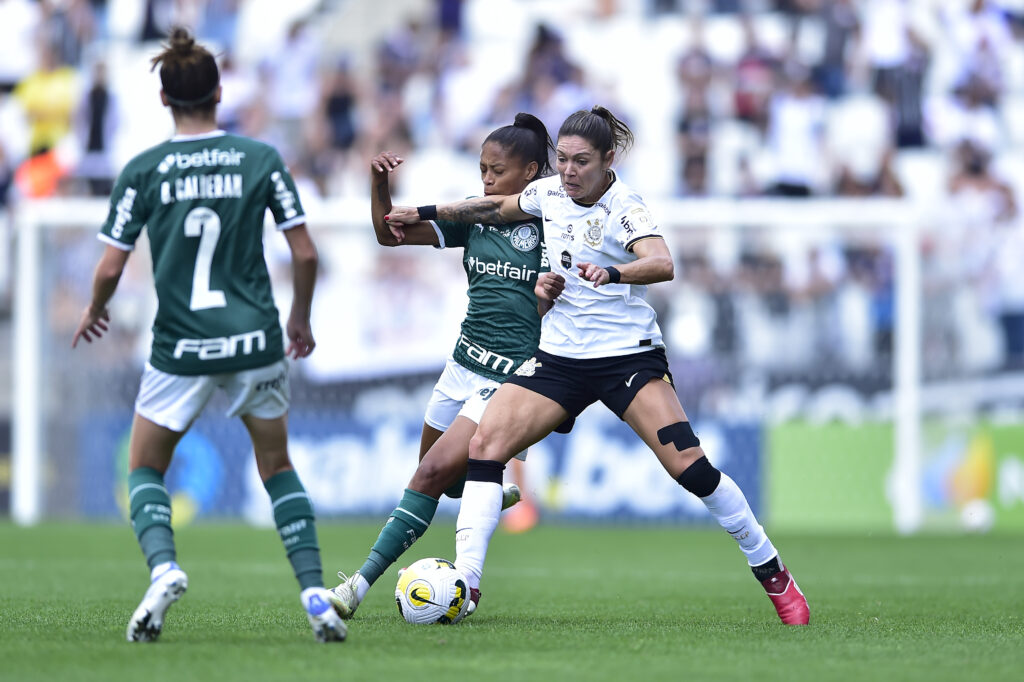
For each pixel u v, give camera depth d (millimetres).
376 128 61656
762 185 59438
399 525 17828
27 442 46125
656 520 45969
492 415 17484
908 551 36188
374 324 48375
